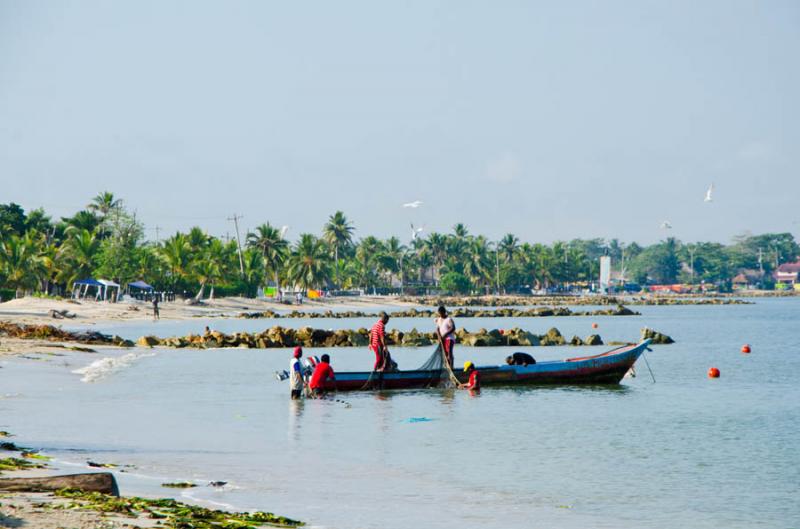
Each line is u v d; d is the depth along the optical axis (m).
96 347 120.00
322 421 57.19
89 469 37.06
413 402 67.88
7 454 39.12
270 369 93.56
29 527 23.20
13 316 194.12
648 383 84.06
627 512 33.38
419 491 36.38
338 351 126.38
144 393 70.88
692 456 45.47
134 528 23.86
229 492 34.59
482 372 77.81
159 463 40.56
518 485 38.03
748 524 31.98
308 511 31.75
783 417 60.06
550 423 57.16
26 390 69.06
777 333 193.75
